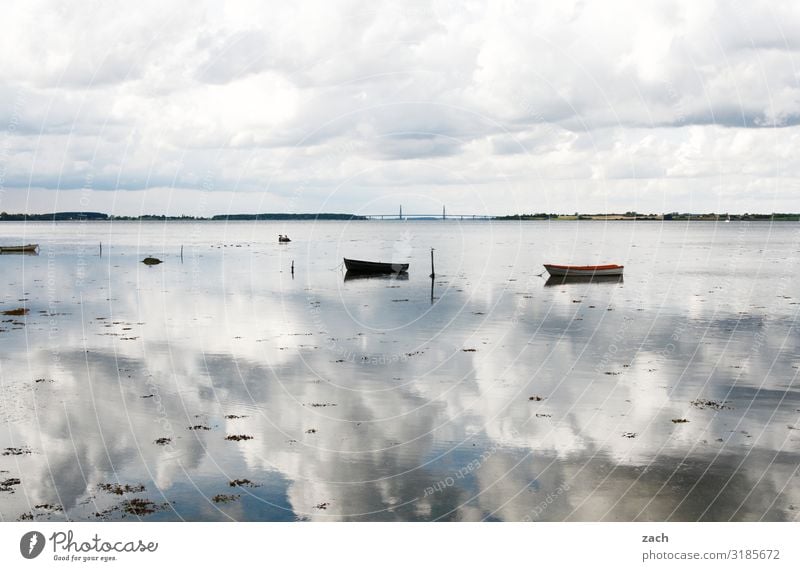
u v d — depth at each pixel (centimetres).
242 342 4825
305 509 2269
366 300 7006
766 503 2288
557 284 8375
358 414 3216
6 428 3014
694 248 15425
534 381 3756
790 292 7288
